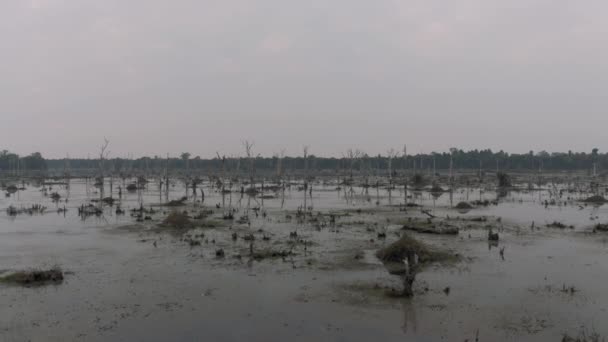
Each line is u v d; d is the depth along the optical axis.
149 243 25.05
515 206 46.28
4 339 11.88
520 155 166.62
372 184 89.31
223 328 12.70
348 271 18.84
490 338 12.04
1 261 20.67
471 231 29.30
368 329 12.65
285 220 34.81
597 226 30.17
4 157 147.25
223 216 36.28
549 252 22.69
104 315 13.68
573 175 127.06
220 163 152.50
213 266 19.69
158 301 14.98
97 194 63.31
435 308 14.32
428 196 60.50
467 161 166.88
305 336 12.14
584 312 13.98
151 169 176.12
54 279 17.41
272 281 17.36
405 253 20.41
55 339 11.91
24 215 38.34
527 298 15.30
